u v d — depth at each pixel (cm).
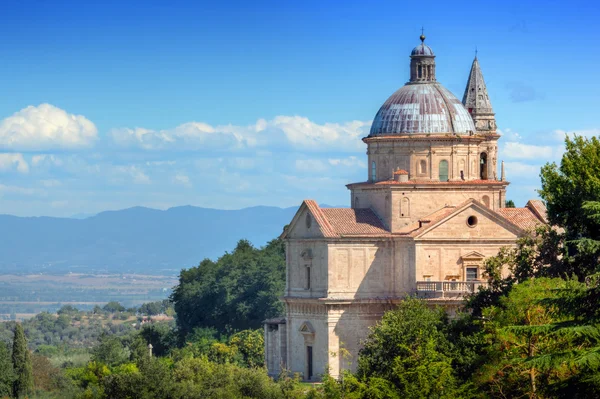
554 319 14438
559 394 11931
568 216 17938
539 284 15475
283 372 19138
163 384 17475
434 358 14788
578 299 12262
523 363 11988
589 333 11569
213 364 19388
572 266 17375
